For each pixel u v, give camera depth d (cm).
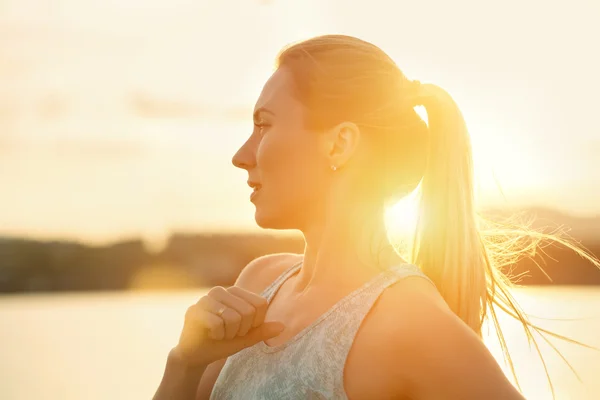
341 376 135
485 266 168
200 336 146
